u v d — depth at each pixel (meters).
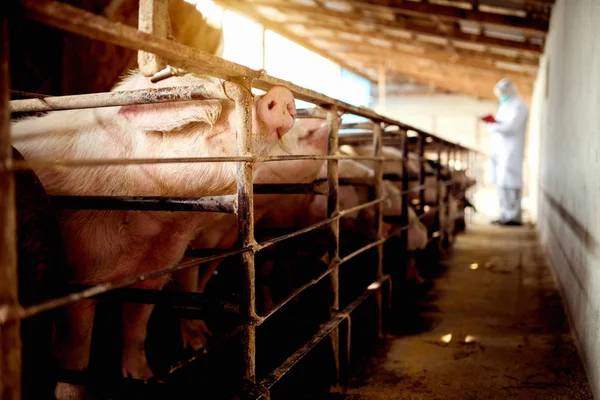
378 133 2.87
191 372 2.44
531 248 6.21
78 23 0.85
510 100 8.21
